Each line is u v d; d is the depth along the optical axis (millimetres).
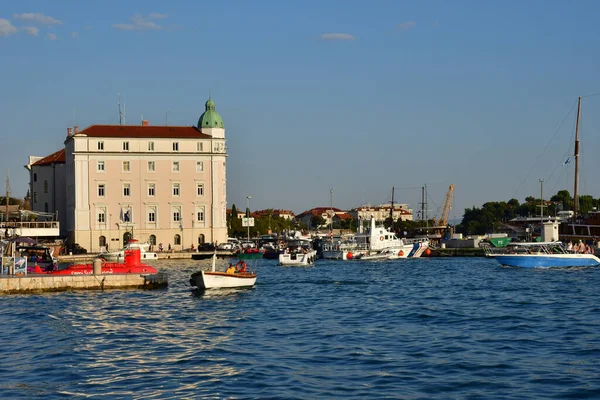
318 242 180500
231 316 59969
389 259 148625
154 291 78062
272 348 45562
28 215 152500
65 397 34594
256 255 153000
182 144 163625
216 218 164750
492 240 175250
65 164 176000
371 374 38344
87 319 58031
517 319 56625
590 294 72812
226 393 34938
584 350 43875
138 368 40188
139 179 161625
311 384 36406
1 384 36969
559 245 115000
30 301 68625
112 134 160750
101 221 159875
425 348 45094
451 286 85188
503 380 36875
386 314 60812
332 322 56438
